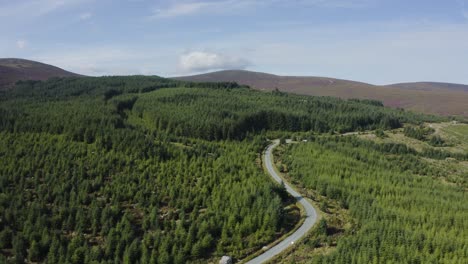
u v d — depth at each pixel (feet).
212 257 309.01
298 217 374.63
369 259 272.10
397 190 443.73
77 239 314.14
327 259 275.80
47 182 401.90
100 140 492.95
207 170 460.14
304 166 520.83
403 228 322.75
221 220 351.05
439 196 444.55
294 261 286.05
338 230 346.13
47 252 309.42
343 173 492.95
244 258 305.12
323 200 417.08
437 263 273.33
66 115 632.38
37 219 336.08
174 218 368.48
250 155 573.74
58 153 456.45
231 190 406.00
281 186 422.00
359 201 395.75
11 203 358.23
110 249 311.06
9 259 296.10
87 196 382.83
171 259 299.79
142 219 361.92
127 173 437.99
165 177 437.17
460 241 304.09
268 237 330.95
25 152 453.58
